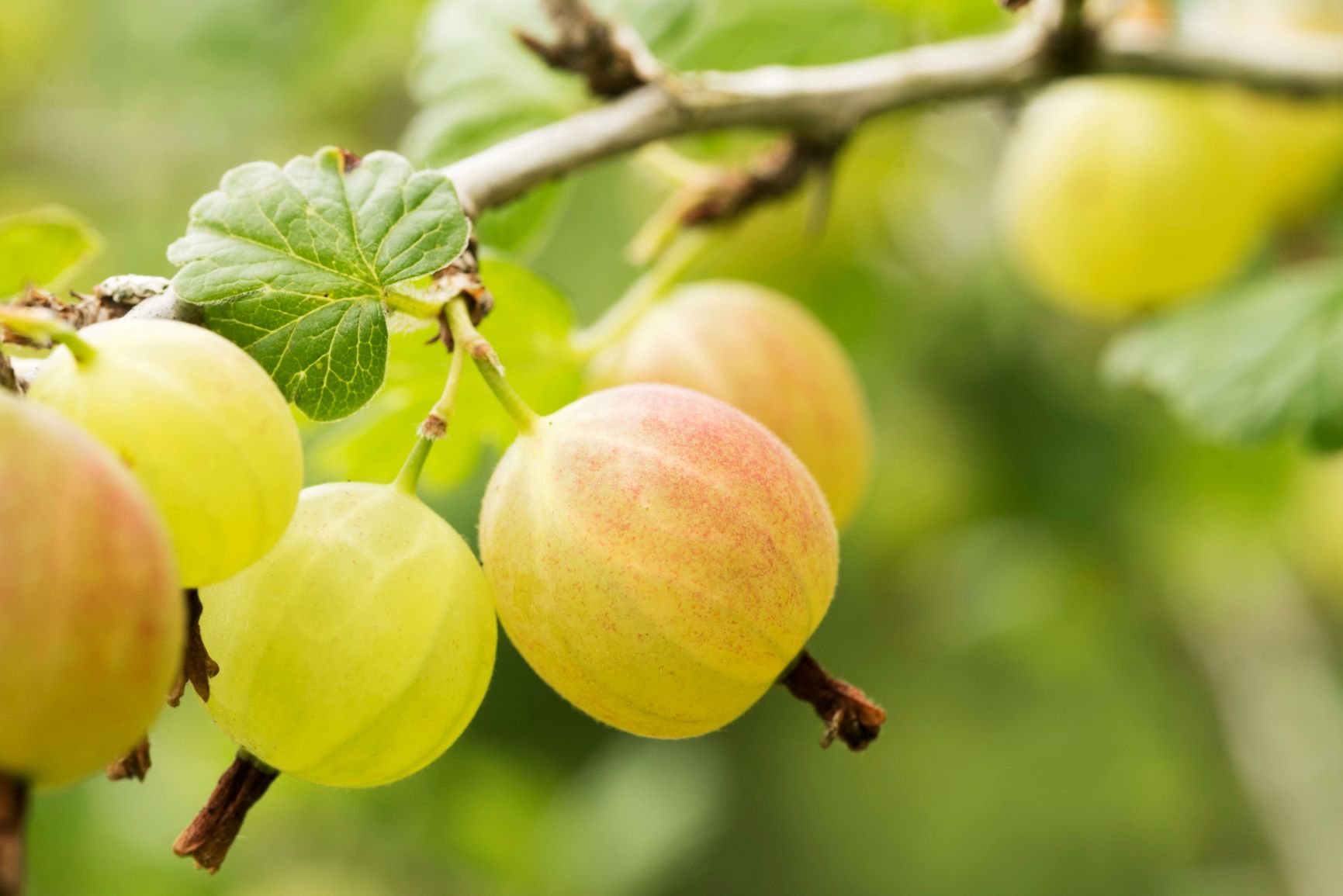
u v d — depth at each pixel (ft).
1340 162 1.21
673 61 1.01
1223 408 1.02
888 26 1.04
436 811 1.63
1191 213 1.09
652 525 0.78
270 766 0.78
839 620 1.98
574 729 1.95
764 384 0.90
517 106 0.97
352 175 0.80
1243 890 2.09
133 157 1.66
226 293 0.79
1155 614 1.68
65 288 0.85
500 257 0.89
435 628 0.77
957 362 1.55
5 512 0.70
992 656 1.96
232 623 0.77
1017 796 2.25
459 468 0.91
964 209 1.59
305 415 0.79
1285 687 1.50
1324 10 1.26
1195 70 0.98
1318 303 1.03
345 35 1.50
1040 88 0.96
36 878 1.41
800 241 1.35
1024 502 1.54
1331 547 1.59
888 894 2.29
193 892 1.50
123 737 0.71
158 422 0.74
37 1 1.71
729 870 2.28
